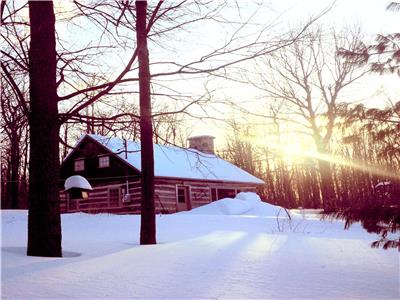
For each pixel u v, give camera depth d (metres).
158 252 7.41
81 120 7.40
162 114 7.48
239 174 32.88
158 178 25.80
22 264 5.58
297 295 4.46
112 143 15.66
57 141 7.20
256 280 5.11
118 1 7.46
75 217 18.09
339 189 29.66
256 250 7.93
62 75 7.62
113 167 28.12
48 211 6.82
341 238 10.73
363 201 5.21
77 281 4.71
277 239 10.27
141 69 8.08
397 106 5.75
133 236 12.08
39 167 6.95
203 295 4.32
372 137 5.79
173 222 16.09
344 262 6.86
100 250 7.80
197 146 32.91
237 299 4.20
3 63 7.57
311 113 30.78
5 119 7.57
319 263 6.63
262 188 49.72
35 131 7.07
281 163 46.84
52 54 7.33
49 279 4.73
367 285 5.07
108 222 16.42
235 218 16.94
